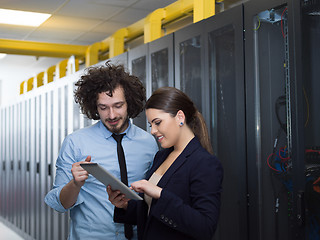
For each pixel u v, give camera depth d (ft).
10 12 16.06
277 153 7.37
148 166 6.84
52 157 17.92
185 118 5.08
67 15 16.40
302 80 6.53
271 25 7.47
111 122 6.36
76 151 6.46
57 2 14.88
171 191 4.88
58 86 17.38
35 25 17.88
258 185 7.41
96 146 6.53
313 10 6.71
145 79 11.38
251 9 7.45
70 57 18.88
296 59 6.58
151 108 4.98
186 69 9.55
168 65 10.07
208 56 8.61
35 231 19.69
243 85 7.65
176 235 4.87
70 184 5.78
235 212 8.23
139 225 5.37
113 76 6.22
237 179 7.79
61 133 16.92
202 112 8.86
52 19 16.98
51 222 17.48
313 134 6.76
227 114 8.41
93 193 6.41
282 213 7.21
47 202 6.32
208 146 5.25
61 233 16.29
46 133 18.75
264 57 7.45
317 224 6.55
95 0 14.61
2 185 26.40
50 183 18.01
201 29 8.81
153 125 5.00
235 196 8.25
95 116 6.70
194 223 4.50
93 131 6.67
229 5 13.34
